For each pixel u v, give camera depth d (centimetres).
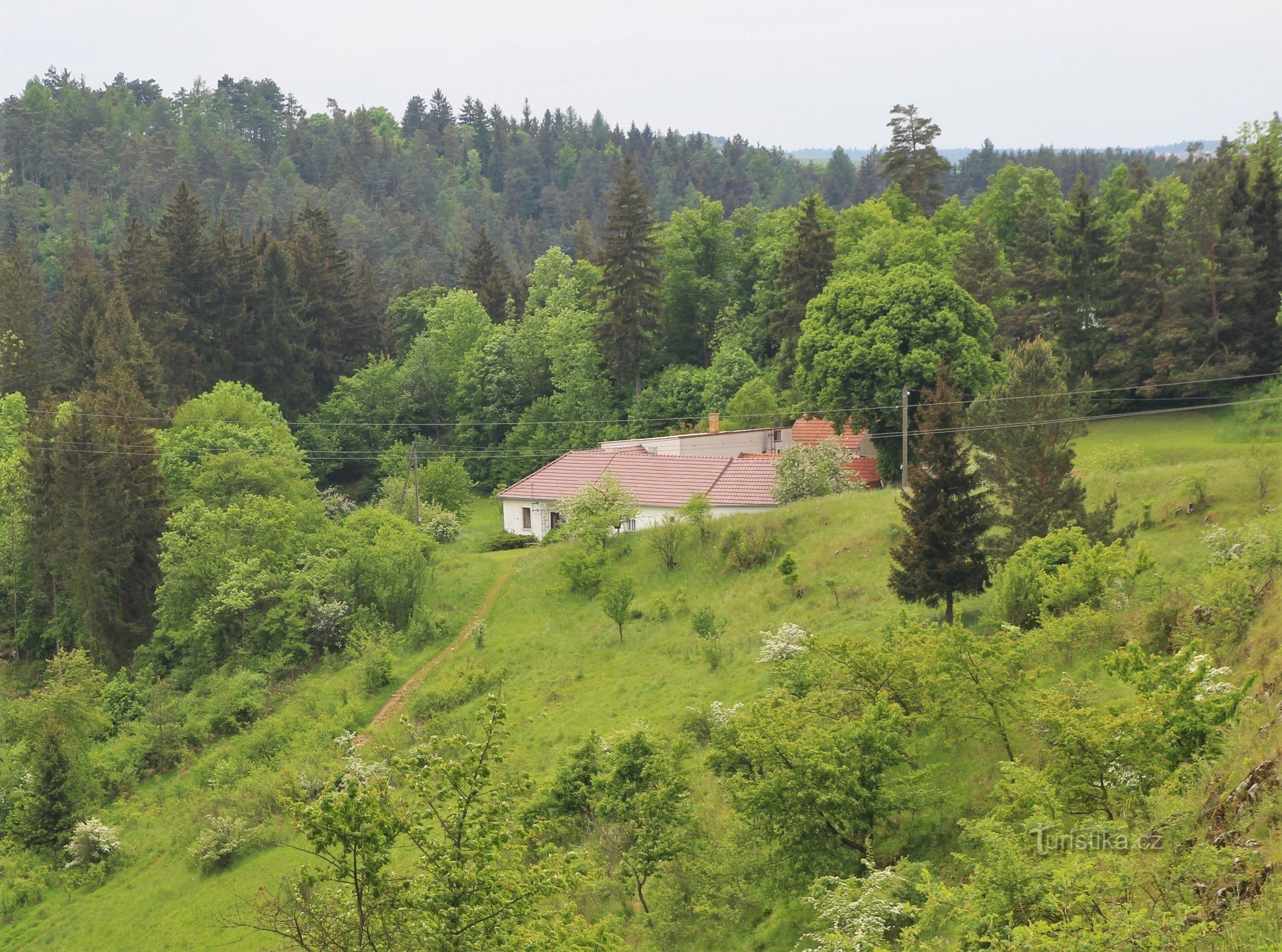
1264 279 6328
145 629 5419
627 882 2127
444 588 5075
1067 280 7256
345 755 3544
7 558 5722
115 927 2905
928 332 5716
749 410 7444
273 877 2900
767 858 1975
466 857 1273
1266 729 1521
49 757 3606
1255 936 1045
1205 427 6016
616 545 4950
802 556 4238
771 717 2023
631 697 3416
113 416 6175
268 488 5838
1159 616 2353
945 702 1973
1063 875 1167
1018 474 3103
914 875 1672
